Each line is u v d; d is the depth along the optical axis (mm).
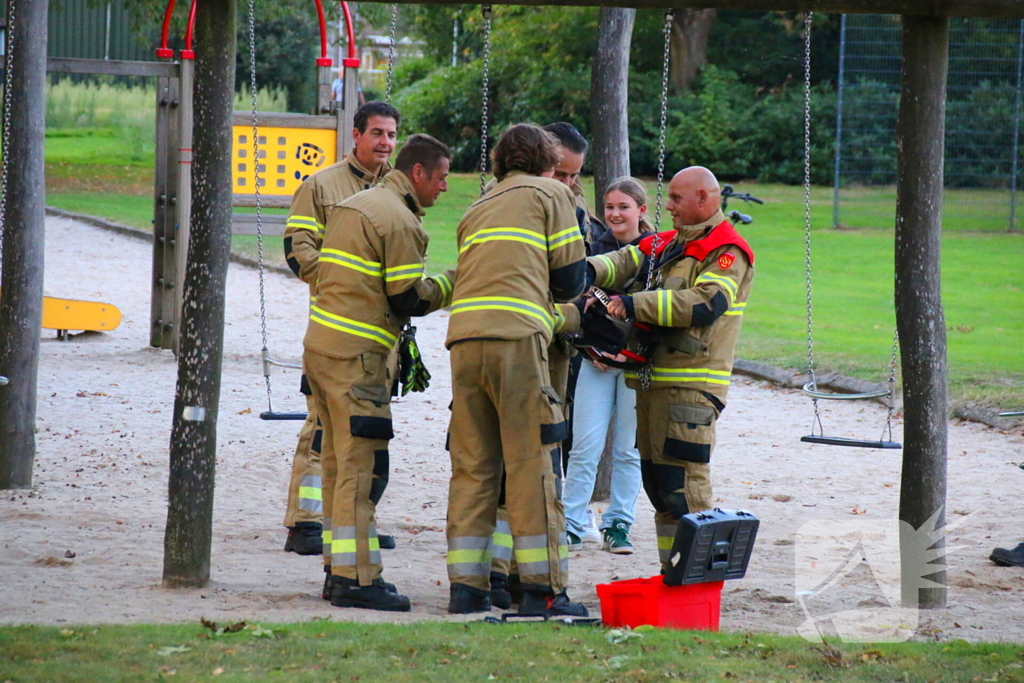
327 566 9953
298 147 22500
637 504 14117
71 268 36000
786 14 78250
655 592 8914
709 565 8859
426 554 11625
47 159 65188
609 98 14414
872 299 32969
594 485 13016
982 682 7836
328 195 11625
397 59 90812
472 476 9477
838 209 53969
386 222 9398
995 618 9844
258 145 22297
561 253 9164
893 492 14758
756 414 20375
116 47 71812
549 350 10047
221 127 9961
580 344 9750
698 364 9602
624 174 14609
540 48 73562
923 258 10188
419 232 9492
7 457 13438
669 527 10016
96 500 13047
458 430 9477
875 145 72000
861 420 19859
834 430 19031
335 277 9508
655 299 9422
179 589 9969
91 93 72062
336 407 9523
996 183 61312
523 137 9453
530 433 9125
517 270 9055
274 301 31750
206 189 9961
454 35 80750
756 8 10180
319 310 9602
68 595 9672
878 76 71938
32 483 13695
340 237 9500
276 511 13078
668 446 9641
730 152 76562
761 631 9156
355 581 9547
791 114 76438
